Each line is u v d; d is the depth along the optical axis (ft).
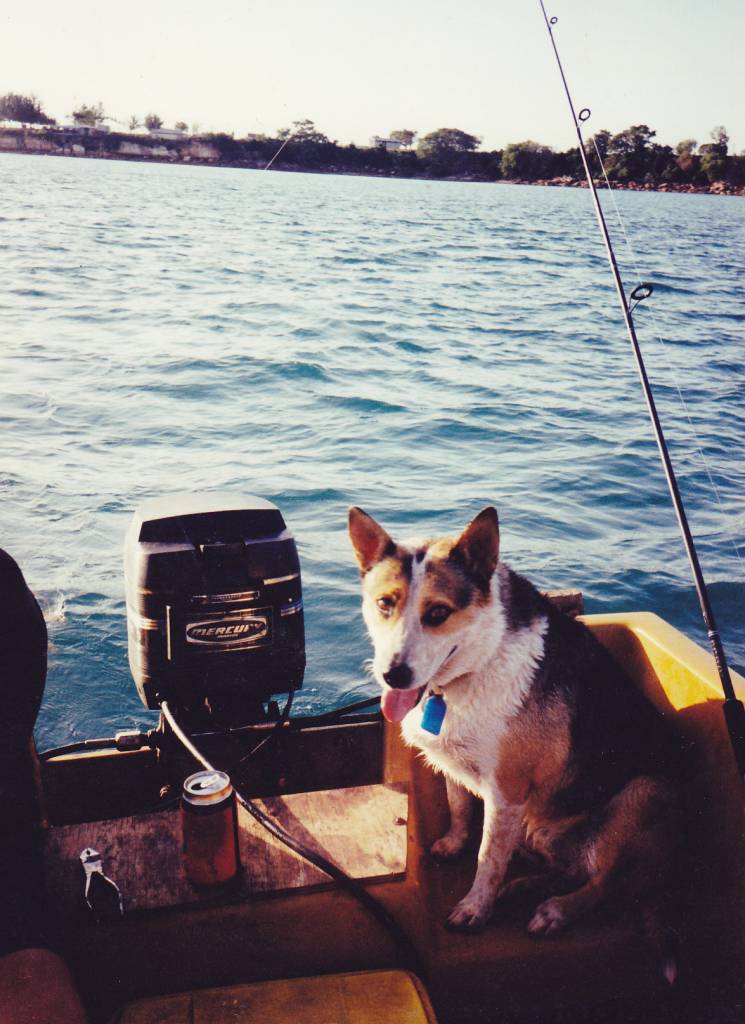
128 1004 6.99
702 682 9.06
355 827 8.52
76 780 10.67
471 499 32.09
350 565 26.14
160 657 10.91
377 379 49.98
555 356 59.31
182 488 31.42
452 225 179.32
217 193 232.32
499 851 8.61
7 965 6.16
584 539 29.14
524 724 8.77
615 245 150.10
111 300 71.77
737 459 37.81
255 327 63.72
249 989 7.18
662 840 8.56
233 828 7.48
